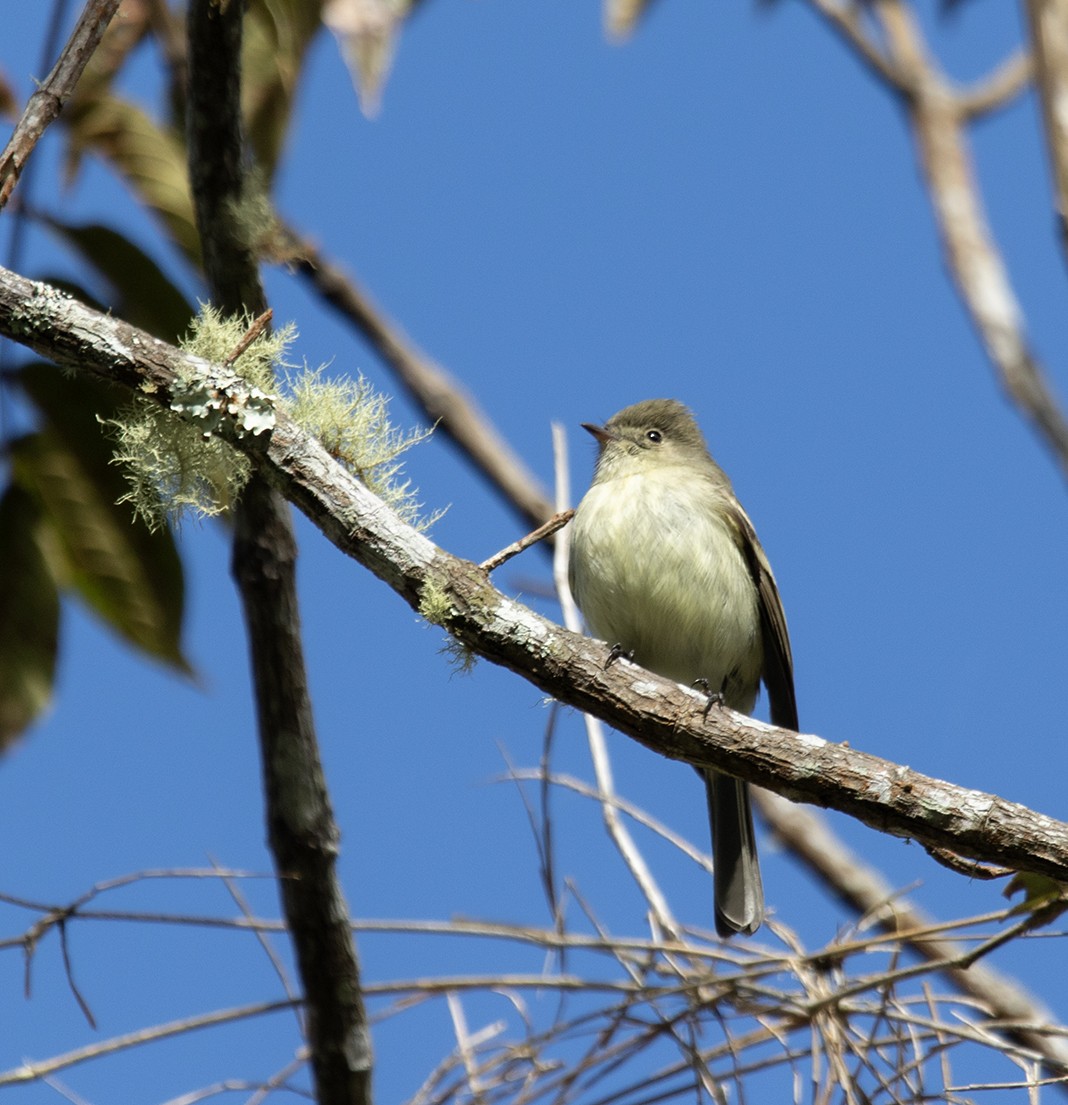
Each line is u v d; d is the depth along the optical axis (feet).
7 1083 23.36
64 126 23.73
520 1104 24.67
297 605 26.48
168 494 21.68
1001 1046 23.59
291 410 21.76
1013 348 33.50
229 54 23.07
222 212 24.21
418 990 26.12
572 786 28.91
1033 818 20.36
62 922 23.08
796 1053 24.67
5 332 20.85
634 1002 24.91
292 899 26.32
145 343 21.08
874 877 35.37
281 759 26.63
